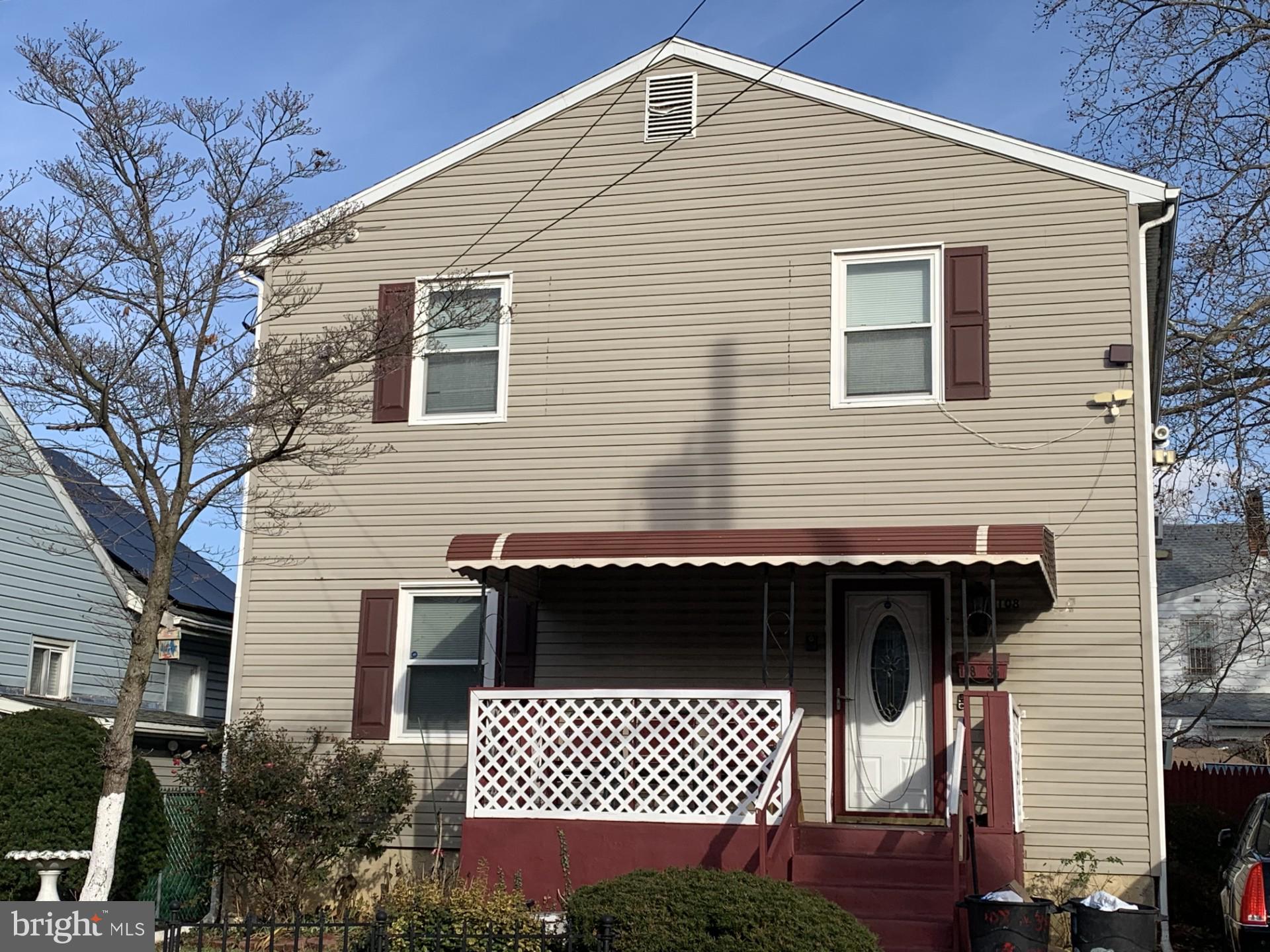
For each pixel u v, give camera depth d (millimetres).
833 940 8328
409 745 13883
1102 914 9445
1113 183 13078
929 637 12922
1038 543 10969
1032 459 12789
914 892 10820
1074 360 12867
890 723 12836
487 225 14781
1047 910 9531
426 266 14852
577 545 11844
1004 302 13141
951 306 13250
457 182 14969
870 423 13281
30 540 17922
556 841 11469
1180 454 21641
